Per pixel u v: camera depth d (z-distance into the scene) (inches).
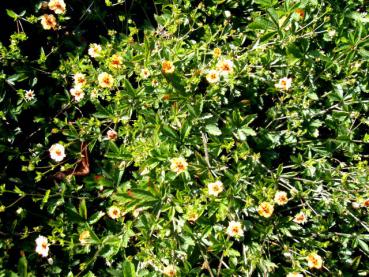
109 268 18.6
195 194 17.8
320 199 18.4
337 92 19.3
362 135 20.7
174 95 17.8
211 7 20.6
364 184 18.1
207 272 18.8
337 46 19.1
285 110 19.4
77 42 21.2
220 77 18.7
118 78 18.6
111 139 19.0
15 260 19.0
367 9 20.7
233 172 18.1
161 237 16.7
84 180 17.9
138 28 22.0
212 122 18.4
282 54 19.1
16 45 19.3
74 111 20.1
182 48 19.6
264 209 16.9
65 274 19.0
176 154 17.3
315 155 19.4
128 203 17.3
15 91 19.8
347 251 19.4
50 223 18.1
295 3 17.6
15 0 20.3
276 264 18.6
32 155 19.9
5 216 19.2
